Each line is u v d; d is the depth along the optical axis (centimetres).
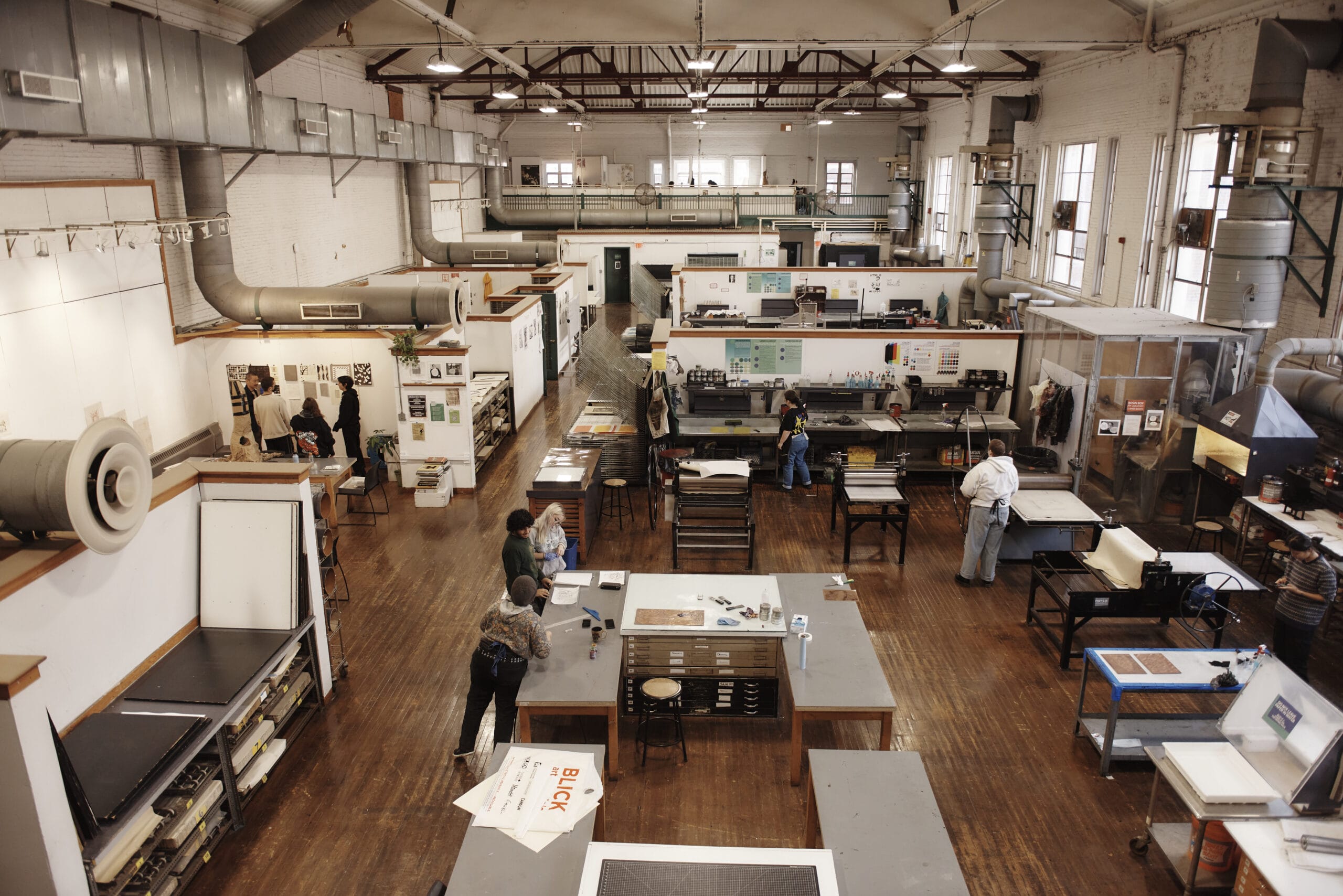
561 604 648
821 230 2575
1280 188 895
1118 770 587
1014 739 619
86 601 482
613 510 1069
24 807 363
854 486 936
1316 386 888
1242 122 892
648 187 2684
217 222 1064
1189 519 1004
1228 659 579
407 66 1883
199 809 485
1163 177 1263
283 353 1130
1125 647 722
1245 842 420
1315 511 817
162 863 454
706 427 1148
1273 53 868
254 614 593
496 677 548
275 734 596
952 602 830
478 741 614
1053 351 1067
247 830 527
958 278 1698
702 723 643
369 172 1786
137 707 500
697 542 916
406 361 1072
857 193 3052
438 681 690
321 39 1338
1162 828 515
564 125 2966
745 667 632
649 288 2084
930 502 1109
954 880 363
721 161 3022
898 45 1295
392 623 783
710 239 2419
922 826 395
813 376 1190
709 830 527
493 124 2892
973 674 704
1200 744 488
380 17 1321
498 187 2638
